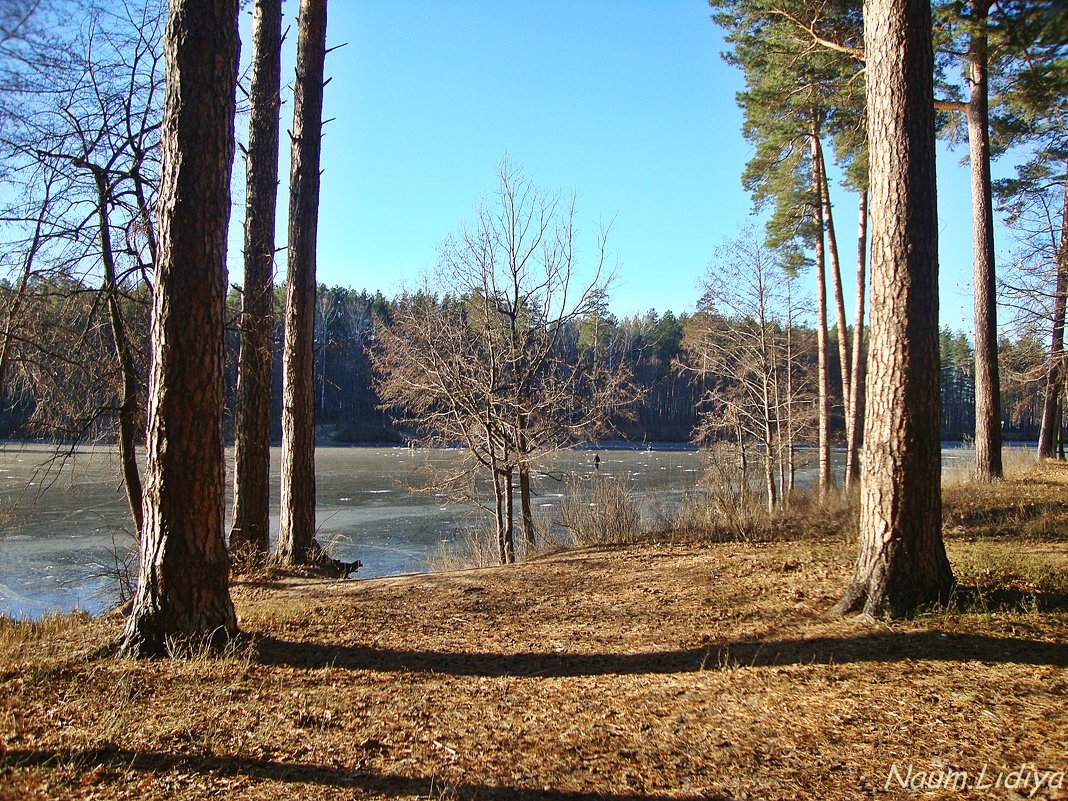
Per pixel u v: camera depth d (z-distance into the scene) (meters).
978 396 15.07
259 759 3.81
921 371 5.87
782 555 9.47
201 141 5.52
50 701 4.51
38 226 8.07
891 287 5.94
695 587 8.06
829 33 14.36
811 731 4.02
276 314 11.75
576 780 3.61
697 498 16.78
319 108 10.77
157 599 5.54
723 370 21.58
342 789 3.50
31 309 8.44
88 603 12.33
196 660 5.34
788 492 18.41
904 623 5.62
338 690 4.95
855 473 18.16
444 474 17.36
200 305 5.55
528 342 16.08
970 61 14.17
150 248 8.41
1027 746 3.62
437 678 5.26
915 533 5.89
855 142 16.23
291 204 10.67
